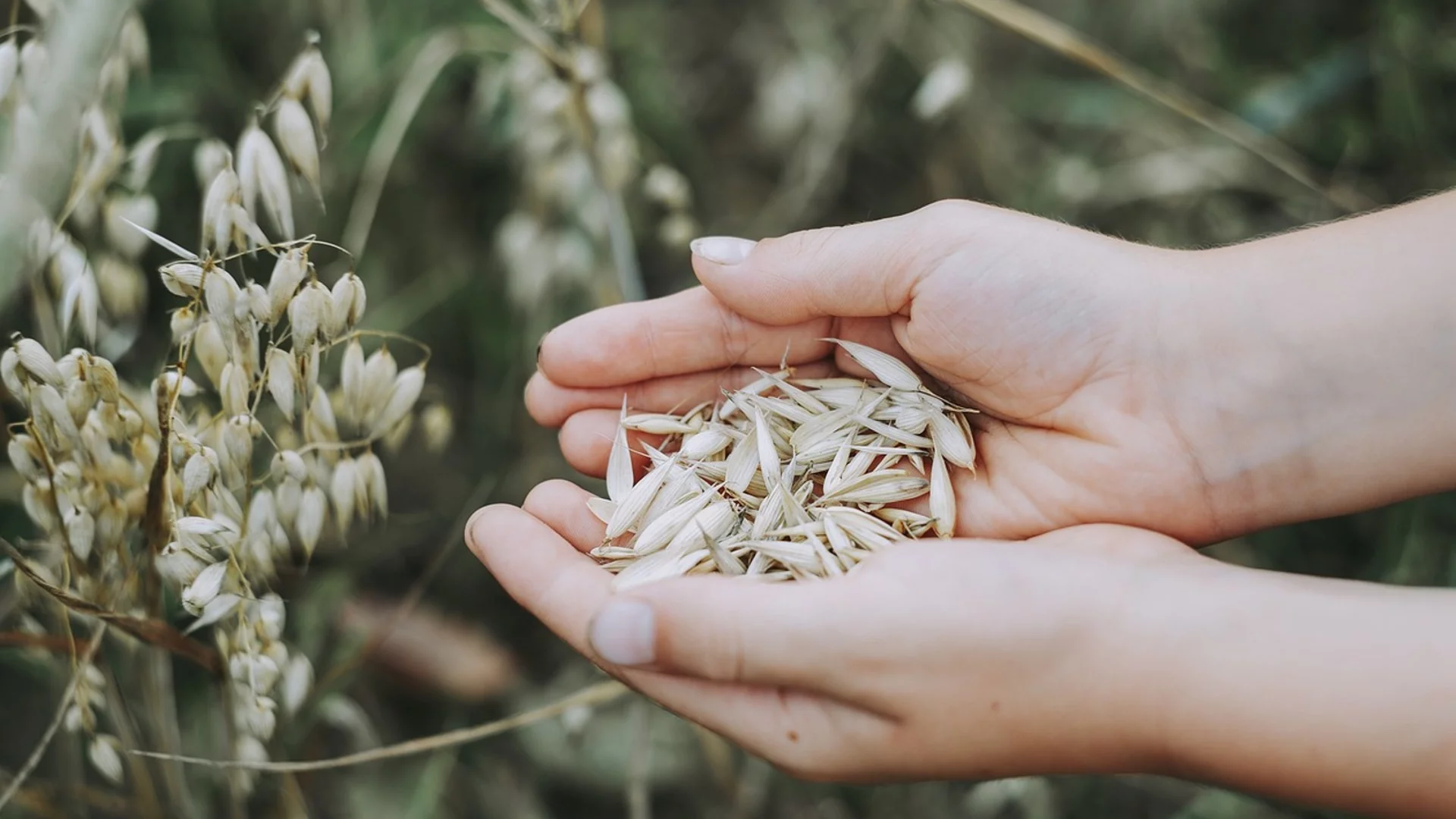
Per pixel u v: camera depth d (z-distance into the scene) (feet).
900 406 1.69
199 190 2.01
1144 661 1.41
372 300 2.04
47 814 1.65
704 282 1.69
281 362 1.51
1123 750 1.44
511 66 1.94
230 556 1.50
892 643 1.40
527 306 2.01
